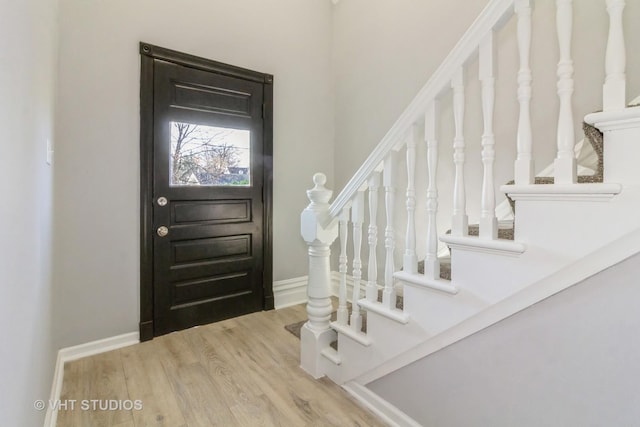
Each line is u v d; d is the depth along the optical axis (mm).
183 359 2086
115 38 2141
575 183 916
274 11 2865
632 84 1576
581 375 967
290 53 2971
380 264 2729
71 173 2029
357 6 2975
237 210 2727
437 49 2350
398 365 1492
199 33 2469
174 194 2416
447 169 2262
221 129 2609
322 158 3221
